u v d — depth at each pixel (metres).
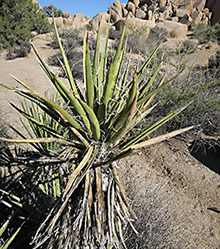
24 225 2.32
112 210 1.56
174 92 5.40
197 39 21.62
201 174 4.29
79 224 1.52
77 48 12.55
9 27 16.45
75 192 1.69
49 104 1.34
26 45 14.92
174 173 4.24
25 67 10.80
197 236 3.00
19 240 2.34
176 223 3.12
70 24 25.62
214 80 6.09
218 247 2.89
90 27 18.92
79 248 1.71
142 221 2.55
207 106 5.41
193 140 5.37
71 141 1.58
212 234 3.09
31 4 21.12
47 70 1.43
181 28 23.78
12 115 5.35
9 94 6.80
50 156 1.92
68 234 1.68
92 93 1.44
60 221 1.72
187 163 4.56
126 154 1.30
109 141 1.53
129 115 1.24
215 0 37.56
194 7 37.44
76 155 1.97
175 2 37.69
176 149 5.00
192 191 3.88
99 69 1.61
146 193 3.13
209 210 3.54
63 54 1.54
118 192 1.61
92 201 1.57
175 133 1.47
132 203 2.64
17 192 2.75
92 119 1.36
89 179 1.52
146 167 4.24
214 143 5.11
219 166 4.59
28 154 2.42
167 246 2.55
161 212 2.90
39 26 19.70
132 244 2.31
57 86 1.48
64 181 1.99
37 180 2.40
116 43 10.80
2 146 3.78
